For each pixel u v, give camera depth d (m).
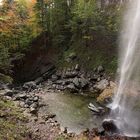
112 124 16.19
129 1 27.73
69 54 35.59
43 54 38.81
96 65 30.48
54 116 19.16
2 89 26.52
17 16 38.50
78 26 35.06
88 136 14.96
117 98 20.14
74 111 20.42
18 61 38.16
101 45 32.31
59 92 26.61
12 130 13.77
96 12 33.28
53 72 35.12
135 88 18.98
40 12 39.09
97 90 26.31
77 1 36.12
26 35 39.03
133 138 14.62
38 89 28.08
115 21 30.45
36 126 15.69
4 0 37.00
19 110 17.86
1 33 34.56
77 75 31.41
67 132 15.94
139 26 22.67
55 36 38.88
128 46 24.33
